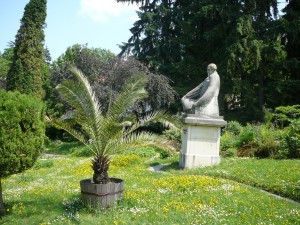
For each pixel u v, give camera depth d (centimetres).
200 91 1338
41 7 3198
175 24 3100
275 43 2330
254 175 967
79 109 749
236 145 1497
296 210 661
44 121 770
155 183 930
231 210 678
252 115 2406
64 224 636
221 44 2648
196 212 675
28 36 3130
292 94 2431
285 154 1279
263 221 607
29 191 961
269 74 2659
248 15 2330
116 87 2433
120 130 735
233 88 2388
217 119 1247
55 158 1989
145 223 620
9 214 731
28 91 3080
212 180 920
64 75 2691
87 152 2034
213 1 2578
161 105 2716
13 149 687
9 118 682
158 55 3017
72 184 1025
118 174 1210
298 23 2281
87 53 2698
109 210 706
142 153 1697
